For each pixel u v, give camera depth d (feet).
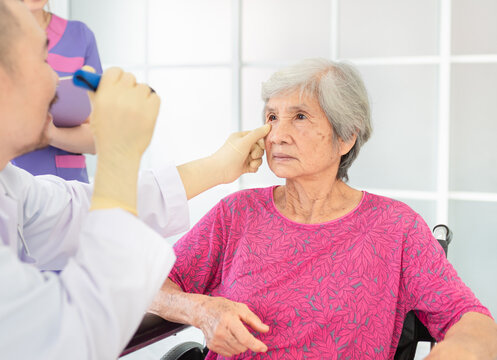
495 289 9.43
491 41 9.24
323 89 3.59
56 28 5.28
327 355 3.46
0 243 2.07
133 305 2.14
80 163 5.39
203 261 3.94
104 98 2.21
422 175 9.74
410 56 9.62
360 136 3.85
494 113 9.32
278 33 10.41
